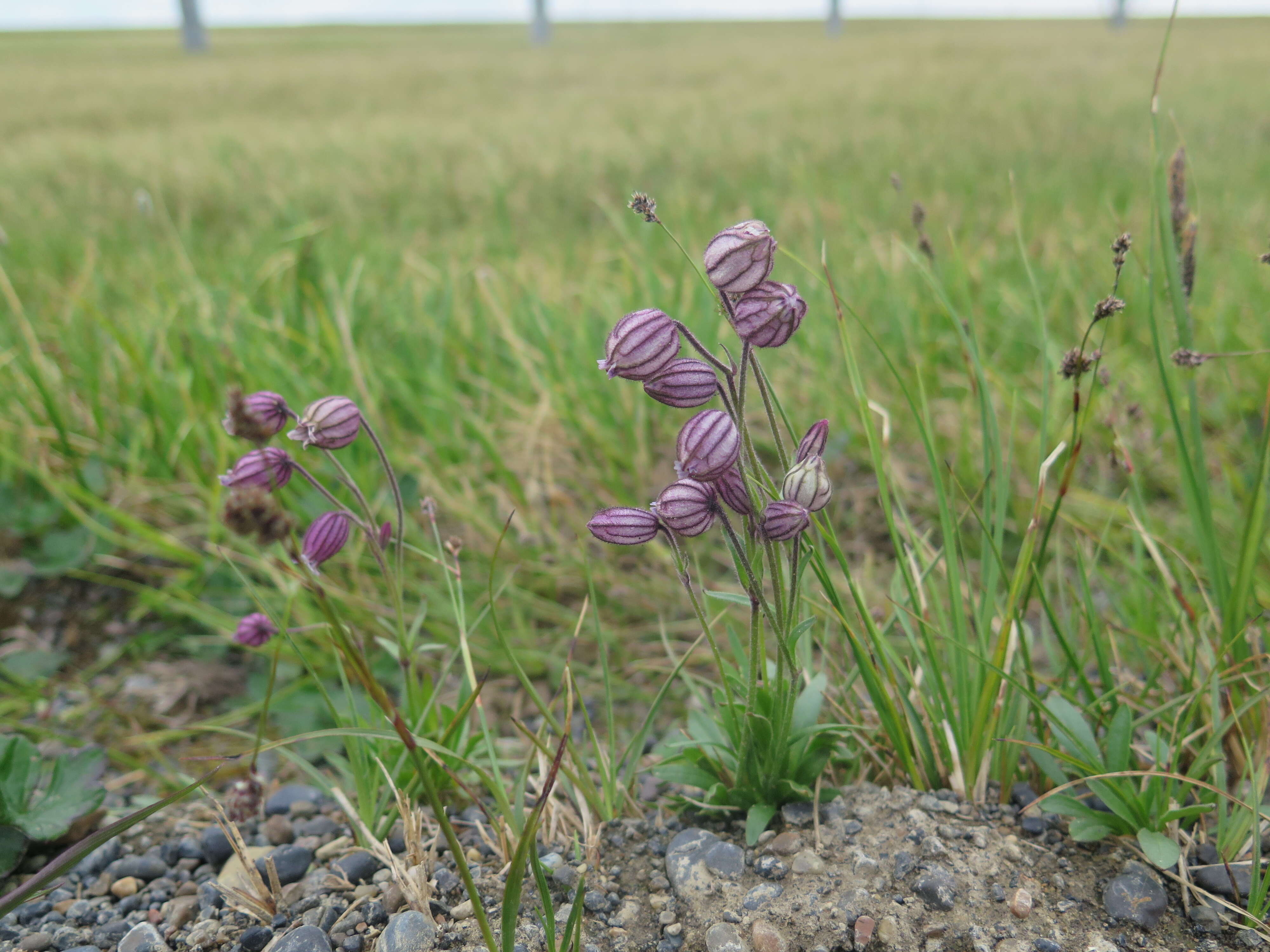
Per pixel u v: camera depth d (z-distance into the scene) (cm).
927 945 20
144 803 28
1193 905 21
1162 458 42
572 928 18
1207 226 69
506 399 47
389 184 102
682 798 24
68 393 46
